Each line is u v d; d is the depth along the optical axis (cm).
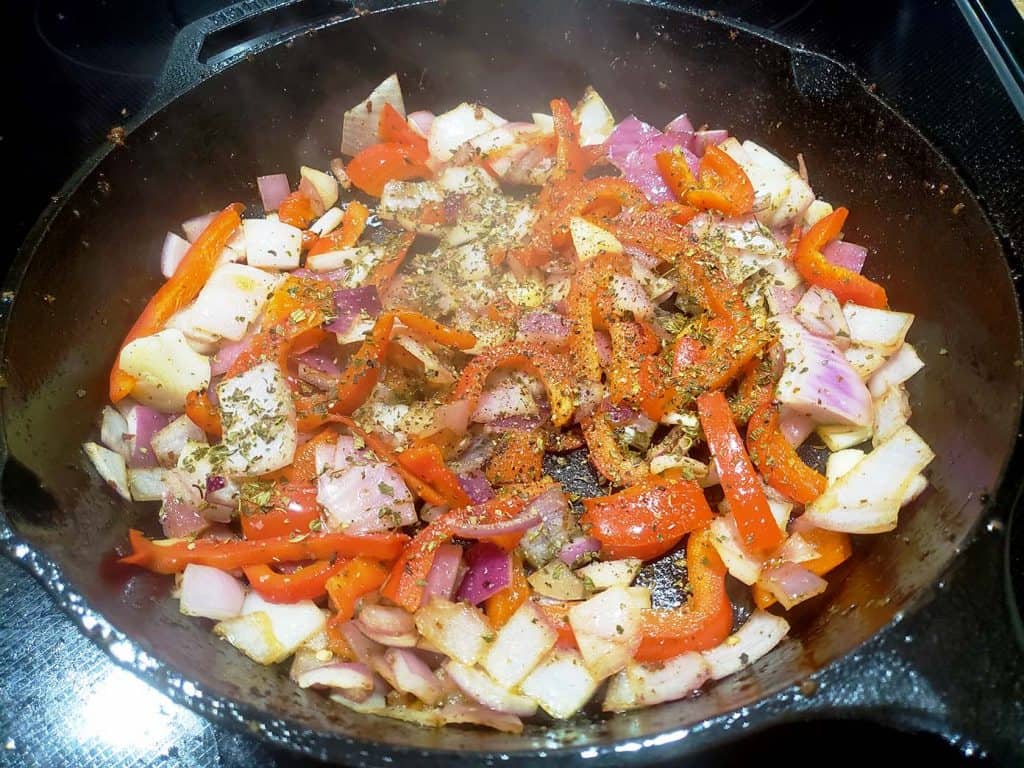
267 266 33
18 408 24
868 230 31
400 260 32
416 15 33
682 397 27
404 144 36
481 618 24
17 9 40
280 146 35
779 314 29
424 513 26
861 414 27
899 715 18
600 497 26
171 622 23
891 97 35
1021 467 20
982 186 32
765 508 25
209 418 28
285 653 24
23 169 36
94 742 23
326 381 29
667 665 23
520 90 37
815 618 24
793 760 22
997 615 19
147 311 30
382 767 18
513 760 18
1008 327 23
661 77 35
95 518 25
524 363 28
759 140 34
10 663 25
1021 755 18
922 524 24
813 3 40
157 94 31
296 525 26
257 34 39
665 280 31
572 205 32
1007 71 30
